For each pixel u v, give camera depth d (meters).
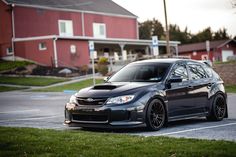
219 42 67.19
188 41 97.62
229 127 10.09
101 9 54.66
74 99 9.88
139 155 6.33
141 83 10.08
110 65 40.81
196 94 10.95
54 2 49.47
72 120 9.84
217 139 8.15
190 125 10.73
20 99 22.62
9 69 39.28
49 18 47.88
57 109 16.59
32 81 34.03
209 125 10.63
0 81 34.19
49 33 47.81
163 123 9.97
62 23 49.22
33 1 47.00
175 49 56.03
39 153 6.75
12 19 44.66
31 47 43.41
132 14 59.00
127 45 52.97
